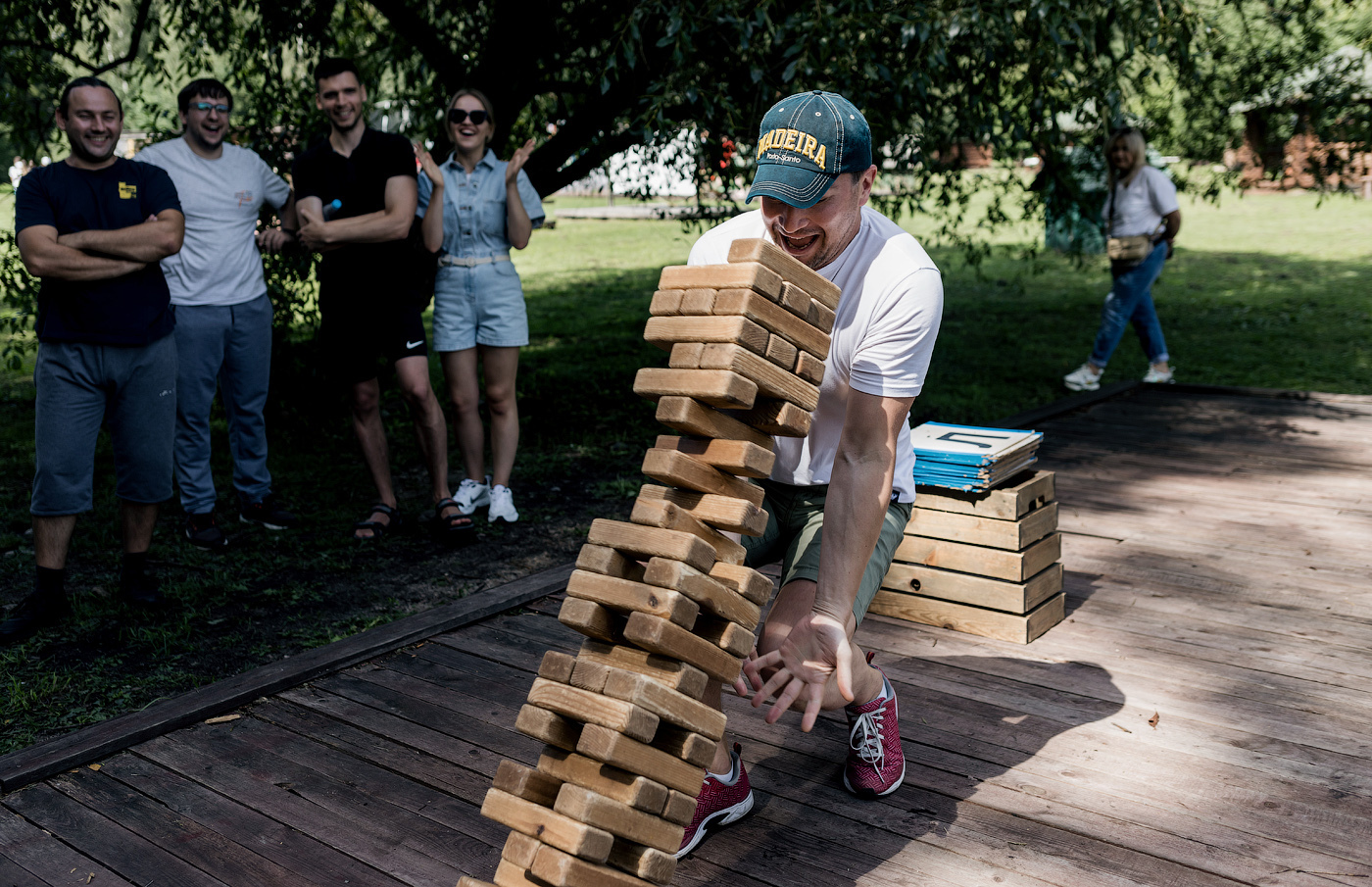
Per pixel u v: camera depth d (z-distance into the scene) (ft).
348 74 15.98
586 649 6.38
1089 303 42.47
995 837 8.39
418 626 12.57
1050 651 11.93
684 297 6.35
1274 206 79.87
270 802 9.09
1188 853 8.09
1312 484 18.30
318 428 23.50
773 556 8.57
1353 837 8.23
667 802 5.89
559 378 28.43
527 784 6.04
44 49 24.50
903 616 12.91
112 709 11.08
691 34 17.60
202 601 14.05
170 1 25.48
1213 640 12.11
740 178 24.17
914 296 7.14
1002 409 25.32
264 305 16.72
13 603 14.15
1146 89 25.63
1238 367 30.42
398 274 16.08
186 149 15.96
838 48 17.35
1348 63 26.13
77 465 12.93
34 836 8.64
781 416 6.34
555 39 23.68
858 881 7.88
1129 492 18.12
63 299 12.62
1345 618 12.62
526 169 24.93
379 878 8.03
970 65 20.15
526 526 17.22
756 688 6.87
